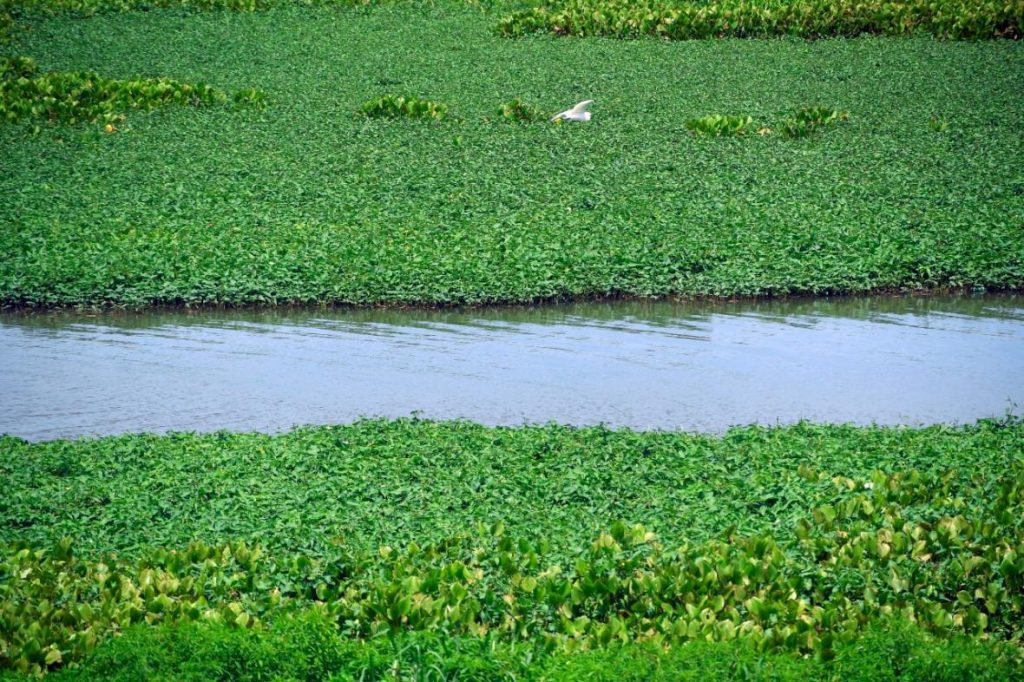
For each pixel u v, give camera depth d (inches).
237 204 2244.1
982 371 1615.4
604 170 2482.8
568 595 912.9
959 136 2805.1
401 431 1294.3
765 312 1856.5
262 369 1605.6
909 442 1254.9
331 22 4173.2
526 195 2309.3
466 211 2204.7
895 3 4067.4
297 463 1205.1
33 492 1122.7
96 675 787.4
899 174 2464.3
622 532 1018.1
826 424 1338.6
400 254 1962.4
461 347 1699.1
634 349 1696.6
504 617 890.1
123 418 1428.4
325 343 1711.4
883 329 1788.9
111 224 2108.8
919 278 1943.9
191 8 4271.7
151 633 812.6
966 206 2260.1
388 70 3548.2
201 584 925.8
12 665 824.3
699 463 1207.6
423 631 839.1
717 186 2367.1
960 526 1018.1
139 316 1813.5
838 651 813.2
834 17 3978.8
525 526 1057.5
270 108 3078.2
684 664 782.5
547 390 1533.0
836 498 1102.4
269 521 1070.4
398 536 1035.9
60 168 2458.2
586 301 1881.2
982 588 922.1
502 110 2992.1
